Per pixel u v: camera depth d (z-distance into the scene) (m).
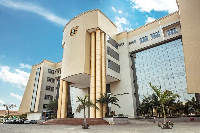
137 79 39.75
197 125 16.62
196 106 30.48
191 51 21.73
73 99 47.91
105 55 32.94
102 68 30.91
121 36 39.72
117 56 37.56
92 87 29.33
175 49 39.56
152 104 29.22
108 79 35.03
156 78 38.94
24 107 55.06
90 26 32.69
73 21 36.00
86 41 32.28
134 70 38.22
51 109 44.53
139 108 31.23
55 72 60.34
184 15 24.28
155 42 34.62
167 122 13.52
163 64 39.81
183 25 23.88
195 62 20.91
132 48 37.91
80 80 35.03
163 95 14.45
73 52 32.69
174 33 32.69
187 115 31.12
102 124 21.39
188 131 10.70
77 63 31.02
